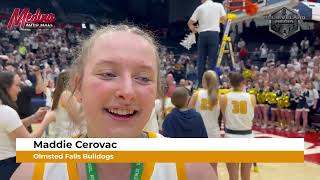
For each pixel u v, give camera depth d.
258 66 18.67
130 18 33.53
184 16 29.83
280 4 13.09
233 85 4.17
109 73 0.88
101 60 0.88
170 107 3.64
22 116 3.66
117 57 0.88
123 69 0.88
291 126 10.52
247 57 18.84
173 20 30.59
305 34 19.83
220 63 8.07
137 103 0.89
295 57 17.83
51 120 2.82
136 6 34.09
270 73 11.87
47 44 23.11
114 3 35.53
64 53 21.73
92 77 0.90
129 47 0.90
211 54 6.90
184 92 3.45
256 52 19.56
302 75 10.74
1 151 2.48
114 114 0.89
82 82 0.97
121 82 0.88
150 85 0.91
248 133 4.10
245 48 19.34
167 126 3.38
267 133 10.02
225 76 7.47
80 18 31.47
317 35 19.00
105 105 0.88
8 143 2.50
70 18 31.22
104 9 34.00
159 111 3.54
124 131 0.90
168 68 20.31
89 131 0.98
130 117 0.90
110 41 0.90
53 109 2.72
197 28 7.17
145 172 0.96
